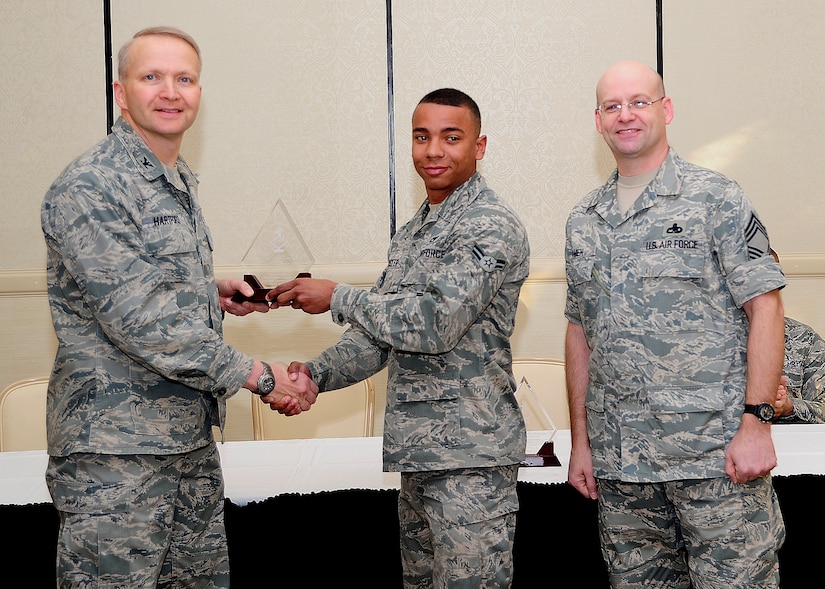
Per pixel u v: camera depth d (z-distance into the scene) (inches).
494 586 68.5
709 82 154.8
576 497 80.7
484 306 68.4
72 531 60.8
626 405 67.8
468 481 68.7
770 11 154.1
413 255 73.5
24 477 87.6
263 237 80.4
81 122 152.5
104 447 60.5
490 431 69.2
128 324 60.2
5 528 77.3
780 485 79.4
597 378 70.2
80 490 60.7
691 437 65.1
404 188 155.0
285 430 118.2
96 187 61.0
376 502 80.0
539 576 81.2
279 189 154.3
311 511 79.5
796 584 79.2
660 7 153.7
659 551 70.0
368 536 80.0
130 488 61.2
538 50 154.4
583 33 154.3
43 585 77.5
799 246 157.1
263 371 67.2
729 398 65.1
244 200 153.9
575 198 156.2
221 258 154.3
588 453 73.5
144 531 61.8
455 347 69.8
